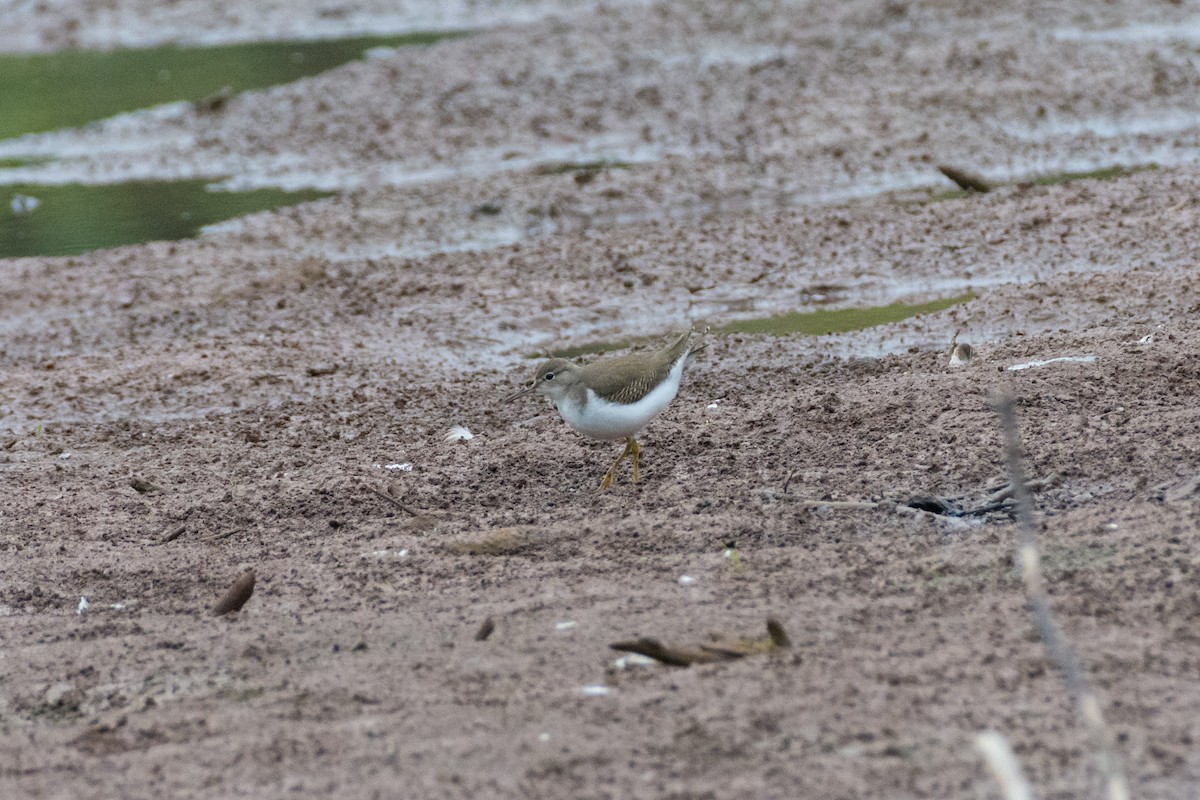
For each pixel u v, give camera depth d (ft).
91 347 57.11
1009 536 30.78
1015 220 63.82
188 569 33.99
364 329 56.90
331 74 99.55
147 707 26.68
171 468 42.14
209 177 82.07
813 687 24.41
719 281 60.34
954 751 21.95
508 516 35.60
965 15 101.35
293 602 31.32
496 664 26.78
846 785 21.30
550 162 79.82
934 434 37.42
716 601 28.94
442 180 77.25
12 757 25.05
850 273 59.98
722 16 107.86
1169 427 35.60
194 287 62.95
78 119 95.40
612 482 37.68
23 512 38.60
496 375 50.65
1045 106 80.74
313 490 38.47
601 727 23.73
